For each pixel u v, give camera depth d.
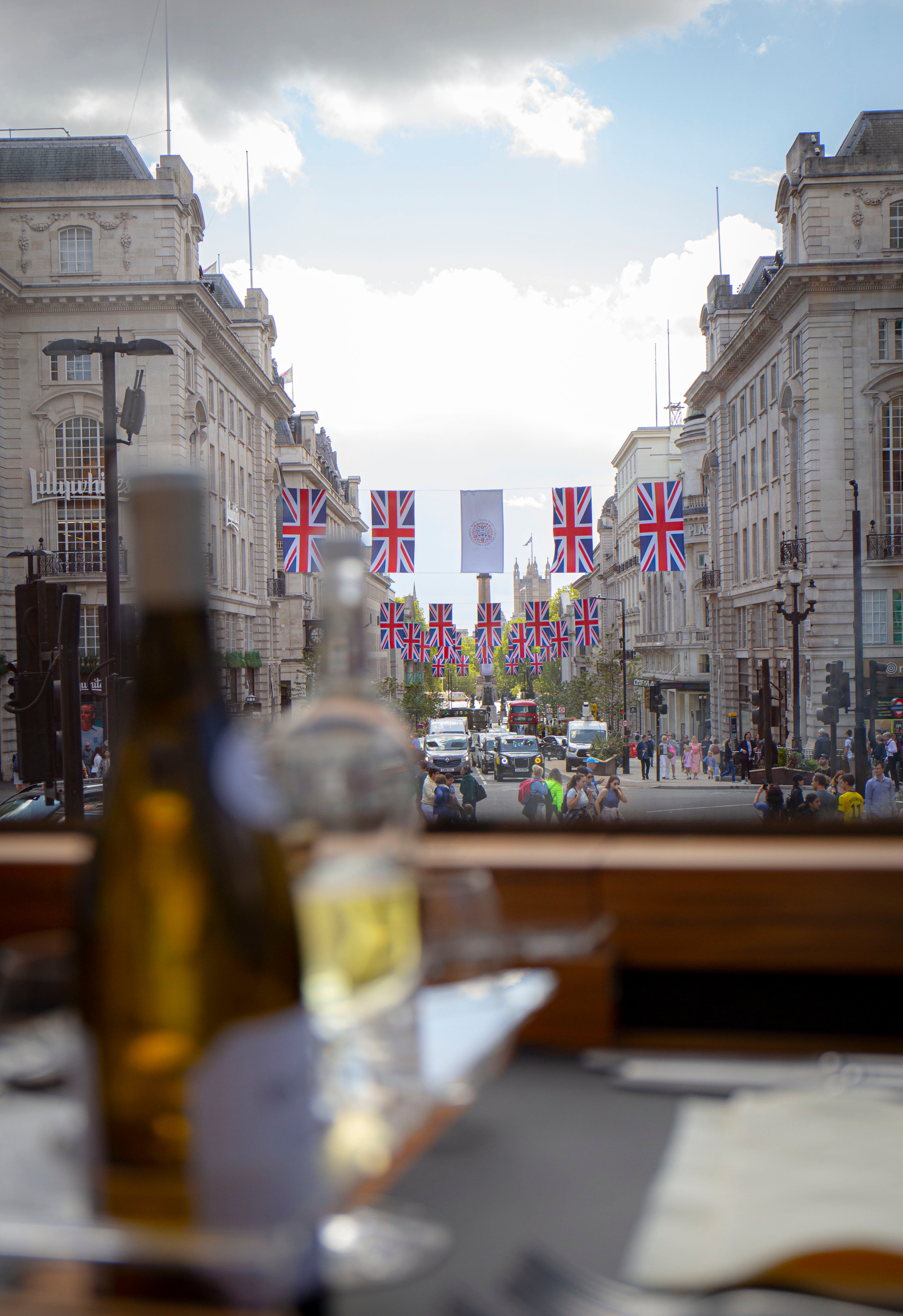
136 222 23.53
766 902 1.39
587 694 50.22
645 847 1.54
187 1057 0.85
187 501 0.86
